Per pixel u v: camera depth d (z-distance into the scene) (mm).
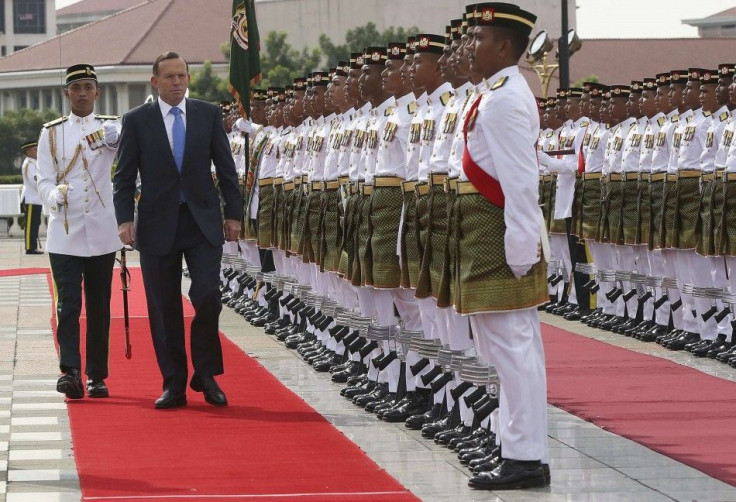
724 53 74688
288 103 16672
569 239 19781
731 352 14680
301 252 15070
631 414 11375
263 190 17812
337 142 13609
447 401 10781
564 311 20094
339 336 13641
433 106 10648
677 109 16562
